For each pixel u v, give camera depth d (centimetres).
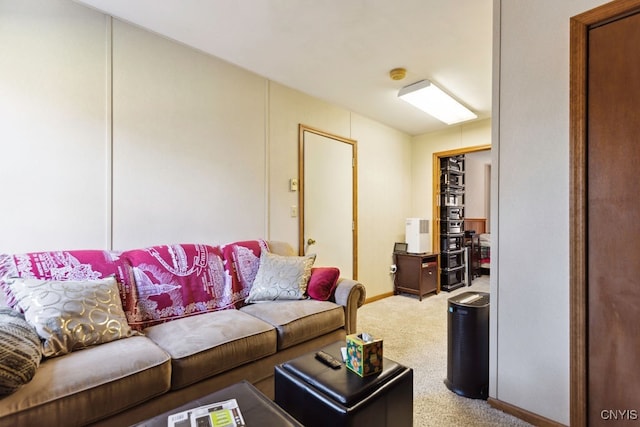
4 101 168
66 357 132
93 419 118
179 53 233
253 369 173
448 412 171
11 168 170
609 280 140
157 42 222
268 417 99
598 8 141
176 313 194
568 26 151
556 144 156
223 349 159
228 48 240
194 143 240
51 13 182
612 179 140
